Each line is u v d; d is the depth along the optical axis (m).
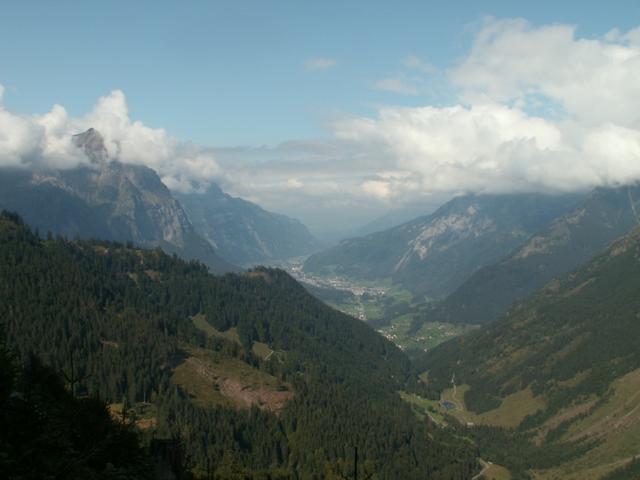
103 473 55.44
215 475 149.88
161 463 67.56
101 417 67.19
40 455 48.12
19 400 55.47
